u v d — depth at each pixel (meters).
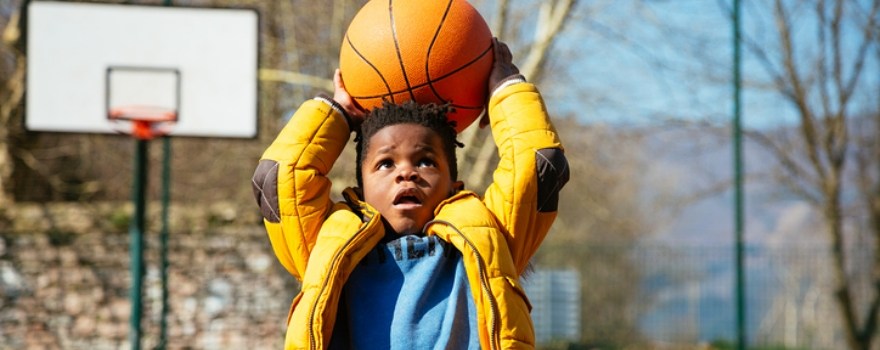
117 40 11.93
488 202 3.43
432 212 3.33
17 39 15.23
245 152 14.89
